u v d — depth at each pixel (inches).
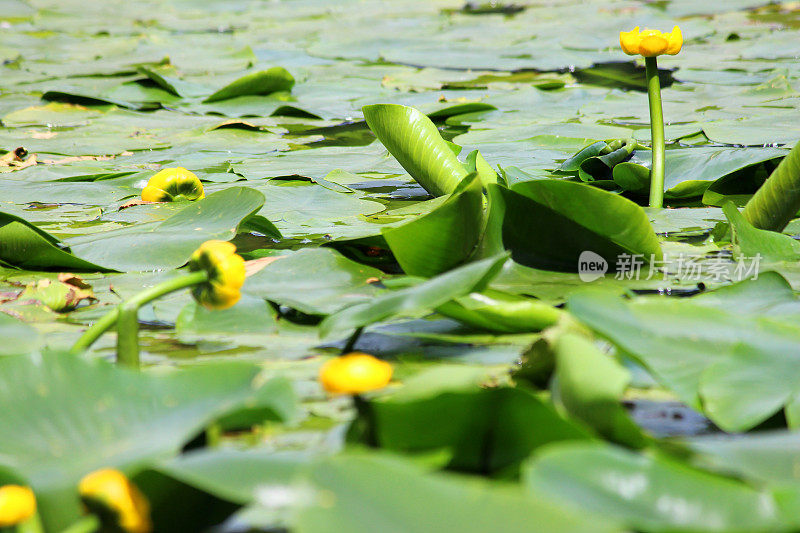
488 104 193.8
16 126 191.6
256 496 99.5
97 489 102.2
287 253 168.2
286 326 162.6
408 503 87.2
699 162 177.2
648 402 154.8
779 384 135.0
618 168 175.3
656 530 88.8
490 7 345.4
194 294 158.2
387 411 112.7
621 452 101.0
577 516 85.2
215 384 124.8
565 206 164.2
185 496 110.7
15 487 104.6
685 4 323.9
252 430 143.6
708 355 143.3
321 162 183.2
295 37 285.6
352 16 332.2
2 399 123.8
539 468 96.3
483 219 165.3
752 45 239.9
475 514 85.5
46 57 245.9
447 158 172.7
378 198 176.9
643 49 171.8
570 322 153.1
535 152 183.5
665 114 191.6
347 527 84.6
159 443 109.7
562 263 165.5
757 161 173.5
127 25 315.6
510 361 159.8
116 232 169.6
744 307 161.2
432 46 260.2
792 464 107.6
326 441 131.2
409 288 159.2
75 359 128.1
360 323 155.9
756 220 168.6
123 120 193.2
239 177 179.9
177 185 175.9
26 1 360.5
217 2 360.8
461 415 113.1
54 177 180.1
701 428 142.9
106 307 164.1
